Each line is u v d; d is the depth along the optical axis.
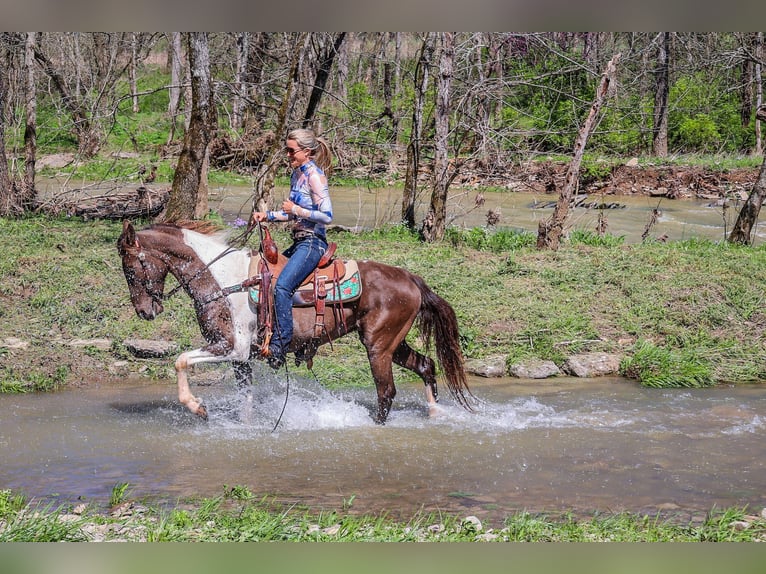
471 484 6.83
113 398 9.32
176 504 6.30
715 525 5.87
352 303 8.09
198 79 16.77
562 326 11.31
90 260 13.30
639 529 5.82
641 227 22.66
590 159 30.53
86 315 11.34
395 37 31.95
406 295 8.20
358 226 20.33
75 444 7.78
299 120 18.05
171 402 9.19
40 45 27.06
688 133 35.59
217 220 19.61
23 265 12.81
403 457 7.49
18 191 19.36
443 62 16.41
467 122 18.48
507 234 16.50
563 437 8.07
